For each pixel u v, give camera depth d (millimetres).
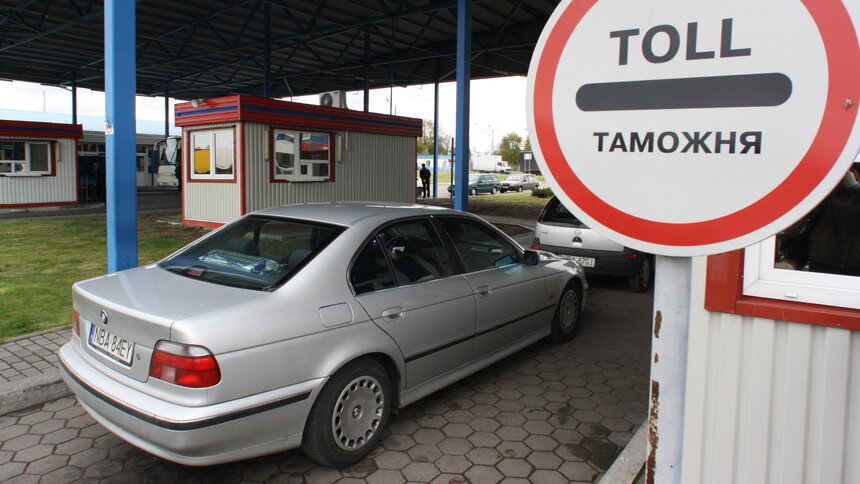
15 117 42781
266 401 2754
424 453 3381
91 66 25703
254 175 12883
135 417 2666
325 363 2998
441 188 39844
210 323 2674
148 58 23969
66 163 18203
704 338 2301
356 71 27031
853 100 1020
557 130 1334
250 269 3297
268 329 2809
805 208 1074
